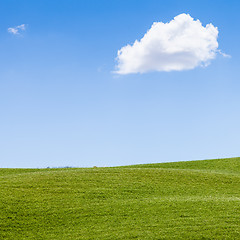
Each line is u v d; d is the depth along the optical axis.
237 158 41.47
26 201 21.62
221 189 26.72
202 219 18.62
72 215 19.94
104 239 16.70
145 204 21.38
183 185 26.97
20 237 17.67
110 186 25.42
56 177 27.50
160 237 16.61
